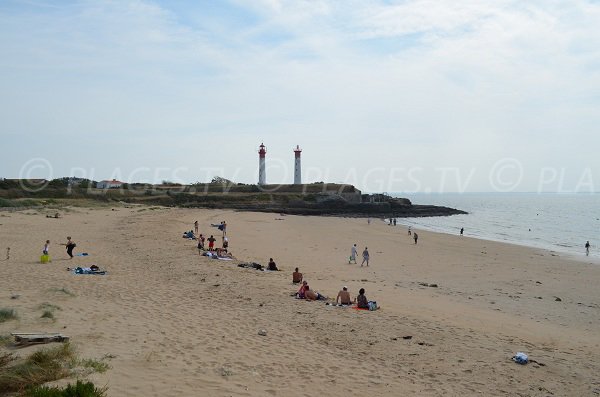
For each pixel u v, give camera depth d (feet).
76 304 46.29
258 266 81.87
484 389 31.83
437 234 194.29
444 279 87.66
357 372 33.35
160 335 38.27
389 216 342.44
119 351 33.14
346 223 245.04
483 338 44.39
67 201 255.70
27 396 24.04
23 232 114.01
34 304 44.42
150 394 26.35
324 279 78.13
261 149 411.13
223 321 44.47
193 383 28.68
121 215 193.26
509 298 71.26
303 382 30.73
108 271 68.03
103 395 24.91
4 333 34.71
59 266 69.82
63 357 30.01
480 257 124.36
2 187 273.75
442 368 35.32
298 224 216.54
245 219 224.74
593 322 58.70
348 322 46.93
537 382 33.81
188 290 57.88
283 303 53.93
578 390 32.86
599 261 126.72
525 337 47.70
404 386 31.35
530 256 132.36
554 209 487.61
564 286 86.48
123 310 45.57
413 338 42.60
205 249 98.12
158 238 114.62
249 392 28.22
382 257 117.29
